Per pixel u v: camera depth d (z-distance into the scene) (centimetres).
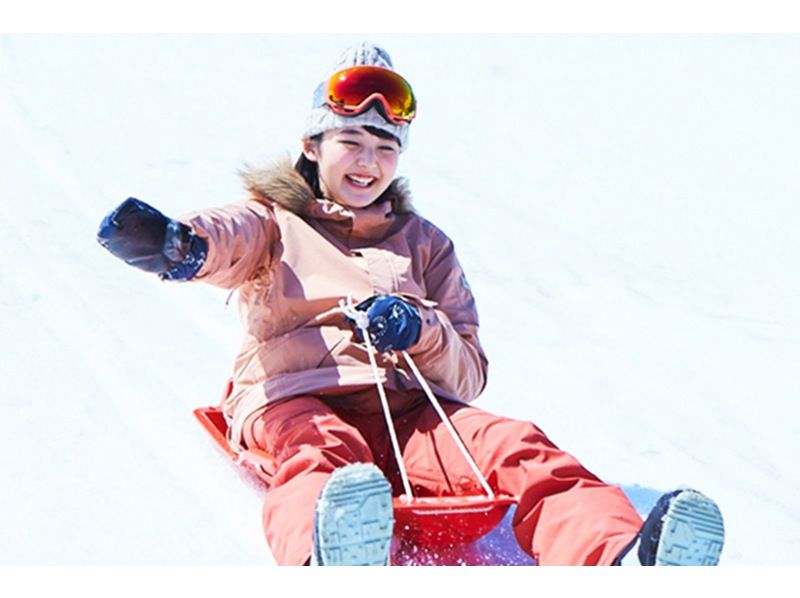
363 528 226
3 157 661
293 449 284
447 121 848
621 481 352
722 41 1072
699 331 504
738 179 759
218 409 352
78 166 654
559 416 405
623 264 593
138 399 374
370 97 323
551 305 527
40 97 802
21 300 453
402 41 1045
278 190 325
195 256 294
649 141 831
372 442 308
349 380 305
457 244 603
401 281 326
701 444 387
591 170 762
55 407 362
